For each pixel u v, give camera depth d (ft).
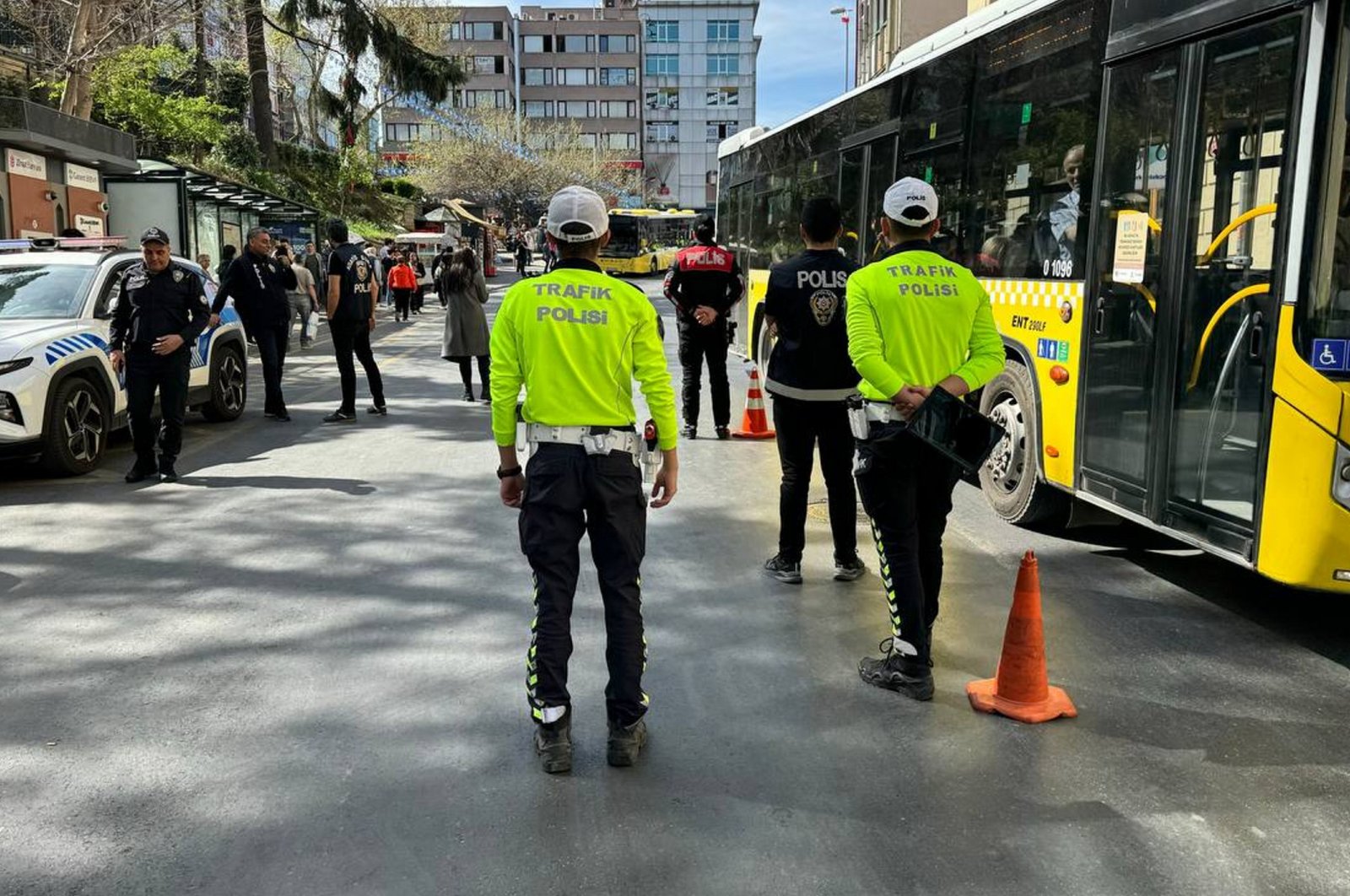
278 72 155.02
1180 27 16.79
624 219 166.91
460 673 14.76
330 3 107.76
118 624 16.55
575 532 12.21
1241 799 11.54
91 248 35.53
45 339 26.81
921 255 14.07
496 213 242.58
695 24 414.62
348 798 11.41
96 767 12.06
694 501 24.88
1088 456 19.76
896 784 11.83
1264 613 17.60
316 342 70.74
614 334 12.05
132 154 72.33
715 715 13.60
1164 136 17.46
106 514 23.22
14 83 82.38
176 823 10.90
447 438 32.76
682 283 32.17
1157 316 17.49
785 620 17.08
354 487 25.85
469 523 22.58
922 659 14.17
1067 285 20.59
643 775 11.98
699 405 33.65
